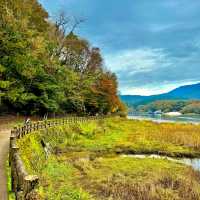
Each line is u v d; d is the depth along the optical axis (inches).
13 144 566.6
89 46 2928.2
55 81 2094.0
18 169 389.4
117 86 3476.9
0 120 1577.3
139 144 1590.8
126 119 3070.9
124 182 805.2
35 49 1756.9
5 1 1514.5
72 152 1289.4
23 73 1619.1
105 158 1201.4
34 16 2155.5
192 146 1600.6
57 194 615.8
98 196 700.0
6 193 446.0
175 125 2620.6
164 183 821.2
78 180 824.3
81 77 2783.0
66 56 2667.3
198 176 940.0
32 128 1103.0
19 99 1733.5
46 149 1063.0
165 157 1331.2
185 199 708.7
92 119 2384.4
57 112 2409.0
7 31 1488.7
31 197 315.6
